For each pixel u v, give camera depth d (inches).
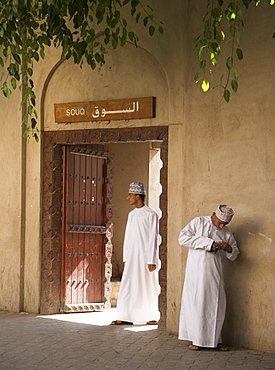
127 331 295.0
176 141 293.9
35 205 335.6
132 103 307.0
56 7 245.0
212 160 282.5
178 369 228.1
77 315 334.3
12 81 276.4
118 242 420.8
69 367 226.4
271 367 234.7
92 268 351.3
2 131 346.0
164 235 298.5
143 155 417.4
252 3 272.8
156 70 304.2
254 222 269.3
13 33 267.3
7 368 222.8
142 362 236.8
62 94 332.5
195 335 259.4
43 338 274.2
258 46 270.8
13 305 339.3
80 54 269.6
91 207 352.2
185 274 275.7
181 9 293.6
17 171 339.3
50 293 332.5
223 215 261.0
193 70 289.3
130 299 313.3
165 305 296.8
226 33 280.2
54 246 333.7
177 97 293.9
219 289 261.6
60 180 337.1
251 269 269.1
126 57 313.6
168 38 297.3
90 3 318.0
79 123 325.7
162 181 299.6
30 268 336.8
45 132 336.5
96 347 259.4
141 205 320.2
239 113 275.3
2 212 345.4
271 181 265.4
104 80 319.9
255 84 271.1
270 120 266.7
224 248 260.5
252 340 267.4
